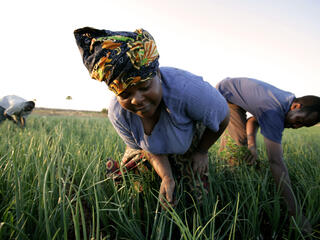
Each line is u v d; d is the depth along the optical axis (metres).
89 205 2.05
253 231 1.85
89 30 1.21
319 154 3.27
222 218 2.05
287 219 2.11
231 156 2.73
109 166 2.12
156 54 1.25
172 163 2.08
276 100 2.16
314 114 2.01
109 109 1.76
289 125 2.22
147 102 1.29
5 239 1.40
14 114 5.59
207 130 1.89
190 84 1.52
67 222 1.61
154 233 1.70
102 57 1.15
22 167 2.12
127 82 1.16
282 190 2.02
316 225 1.96
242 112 2.67
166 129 1.66
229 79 2.66
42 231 1.45
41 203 1.49
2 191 1.81
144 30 1.25
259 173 2.63
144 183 2.07
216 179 2.40
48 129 6.30
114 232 1.90
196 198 2.00
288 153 3.43
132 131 1.75
